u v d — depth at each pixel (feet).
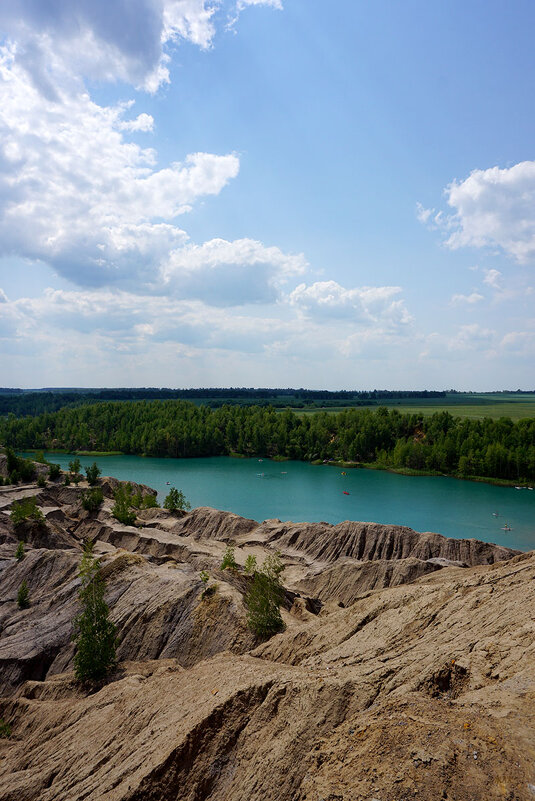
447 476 570.46
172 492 359.46
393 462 637.30
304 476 572.10
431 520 366.02
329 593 205.77
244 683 85.30
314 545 268.00
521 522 360.07
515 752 46.21
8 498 334.24
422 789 44.09
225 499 440.45
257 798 59.67
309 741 64.69
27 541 259.39
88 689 119.44
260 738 70.85
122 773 74.23
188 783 68.44
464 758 46.80
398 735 53.36
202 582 158.71
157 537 268.00
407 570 201.87
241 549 266.36
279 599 146.41
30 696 122.93
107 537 288.30
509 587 100.78
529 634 74.59
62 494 379.96
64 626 154.30
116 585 170.60
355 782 48.49
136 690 103.81
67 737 95.35
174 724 80.79
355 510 398.21
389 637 99.55
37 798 79.36
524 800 40.98
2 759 98.99
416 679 70.85
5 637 159.12
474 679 67.36
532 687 58.03
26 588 184.55
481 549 245.24
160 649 137.49
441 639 88.48
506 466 536.83
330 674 82.28
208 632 136.56
